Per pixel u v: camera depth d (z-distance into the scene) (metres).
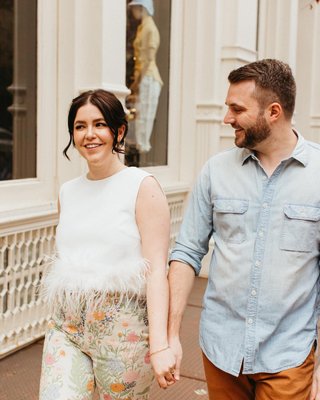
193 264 2.29
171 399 3.75
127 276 2.15
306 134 10.88
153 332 2.10
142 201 2.21
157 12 6.45
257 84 2.07
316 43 10.71
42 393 2.17
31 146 4.73
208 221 2.31
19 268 4.30
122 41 5.00
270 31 8.41
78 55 4.75
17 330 4.31
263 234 2.11
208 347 2.21
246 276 2.12
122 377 2.19
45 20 4.65
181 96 6.84
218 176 2.23
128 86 6.05
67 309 2.21
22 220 4.17
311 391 2.08
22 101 4.66
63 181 4.83
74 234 2.25
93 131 2.20
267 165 2.17
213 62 6.69
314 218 2.08
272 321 2.11
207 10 6.67
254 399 2.27
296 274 2.10
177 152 6.88
